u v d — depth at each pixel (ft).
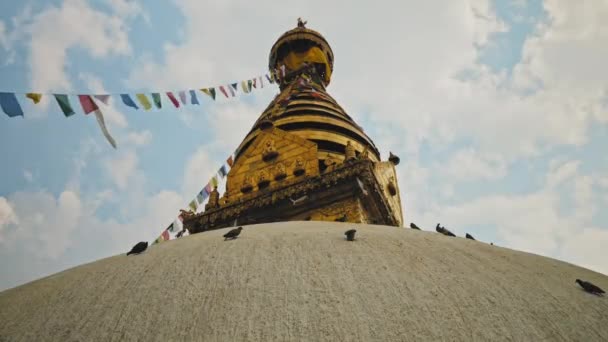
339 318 18.40
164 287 21.74
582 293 22.18
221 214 54.29
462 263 24.17
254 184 58.23
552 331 18.43
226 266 23.27
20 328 19.84
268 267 22.79
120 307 20.44
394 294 20.21
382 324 18.12
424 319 18.52
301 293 20.18
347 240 26.71
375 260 23.58
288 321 18.31
